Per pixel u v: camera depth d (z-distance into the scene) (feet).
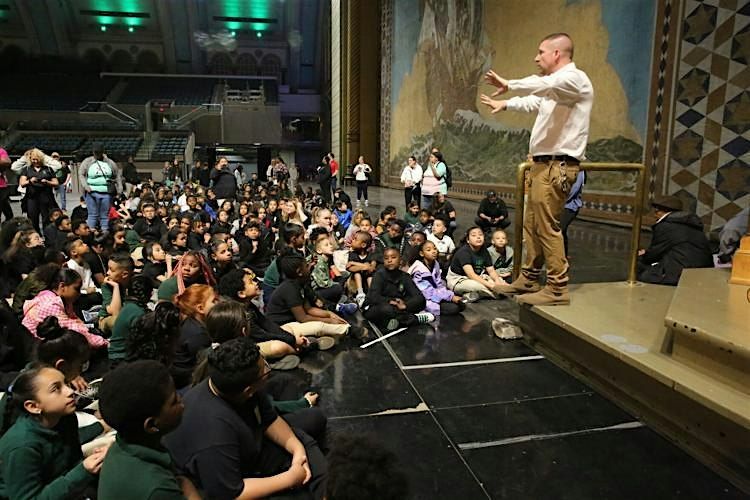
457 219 36.29
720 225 23.91
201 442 6.50
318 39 114.11
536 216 11.68
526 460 8.29
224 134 98.63
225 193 41.14
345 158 79.61
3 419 7.36
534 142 11.37
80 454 7.43
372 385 11.00
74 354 8.84
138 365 5.61
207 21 109.19
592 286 13.96
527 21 38.99
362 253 18.70
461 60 49.98
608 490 7.56
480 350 12.84
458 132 51.44
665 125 26.53
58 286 12.52
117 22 107.14
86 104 100.68
